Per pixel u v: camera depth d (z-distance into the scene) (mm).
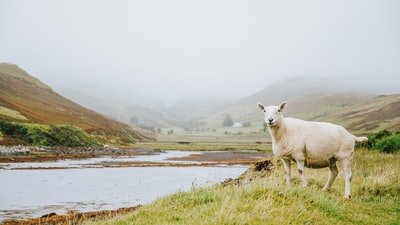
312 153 11906
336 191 12609
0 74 144250
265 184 10977
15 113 94438
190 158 73375
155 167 52531
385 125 193000
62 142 84125
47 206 22406
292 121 12250
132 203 23438
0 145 68250
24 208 21750
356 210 10281
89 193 27719
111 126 145750
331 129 12055
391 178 14227
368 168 17328
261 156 81375
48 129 84250
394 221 9500
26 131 78875
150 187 30953
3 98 104750
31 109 111812
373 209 10625
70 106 153875
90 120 136250
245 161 65750
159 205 10773
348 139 12062
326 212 9539
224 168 52000
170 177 38969
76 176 39688
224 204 9406
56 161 57656
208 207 9656
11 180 35188
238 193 10570
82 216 18016
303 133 11938
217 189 11523
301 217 8930
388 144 25031
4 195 26406
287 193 10258
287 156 12195
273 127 12102
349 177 12070
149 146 123375
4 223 17453
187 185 31750
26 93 139000
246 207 9266
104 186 31703
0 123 76750
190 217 9164
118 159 66375
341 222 9086
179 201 10867
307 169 18594
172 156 79312
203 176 39938
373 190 13016
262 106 12328
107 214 18656
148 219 9672
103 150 87562
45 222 17328
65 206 22406
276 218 8680
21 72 169750
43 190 29109
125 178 37969
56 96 163250
